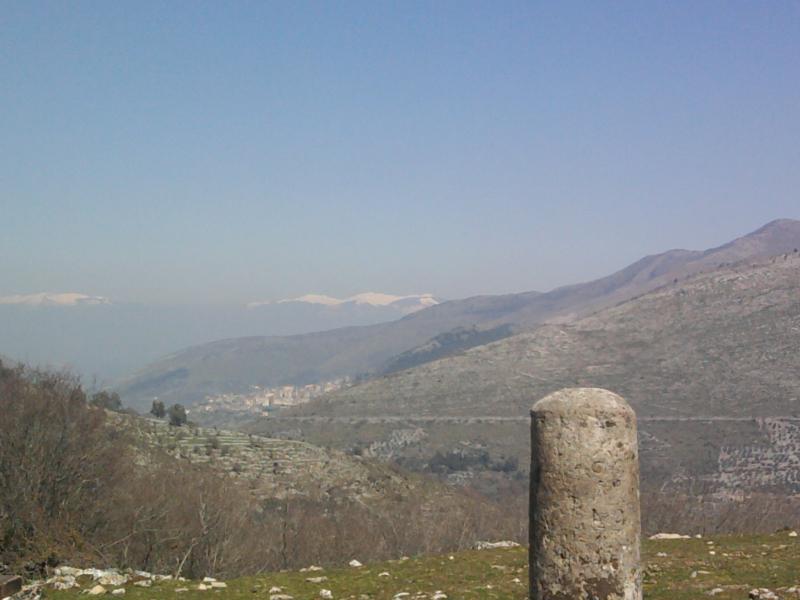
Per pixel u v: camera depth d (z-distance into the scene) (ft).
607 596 37.83
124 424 182.91
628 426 39.06
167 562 108.58
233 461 247.91
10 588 66.28
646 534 145.18
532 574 39.55
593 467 38.24
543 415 39.37
